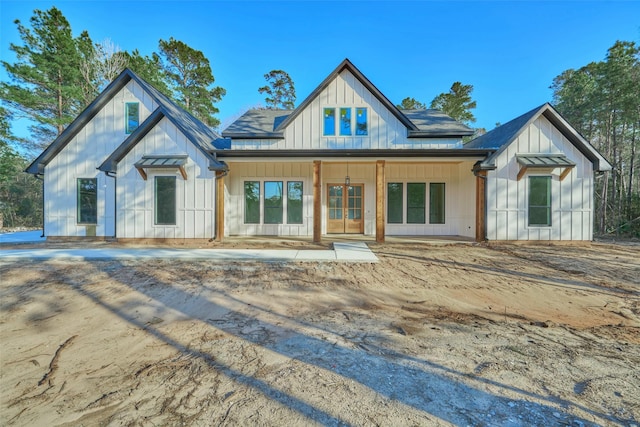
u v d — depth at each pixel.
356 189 13.15
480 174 10.39
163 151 10.36
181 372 3.08
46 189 11.39
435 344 3.58
